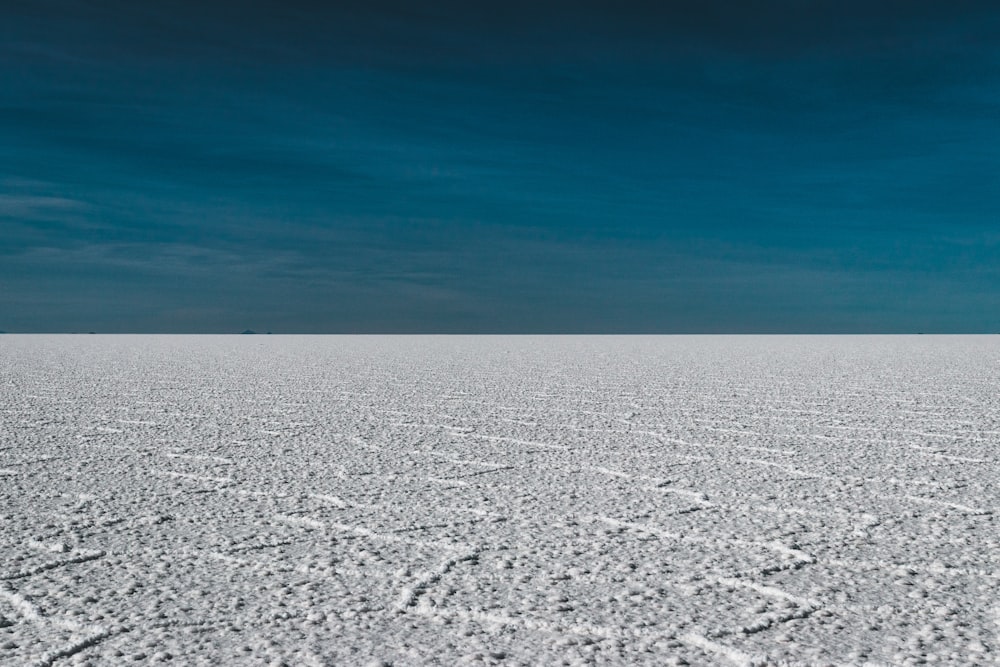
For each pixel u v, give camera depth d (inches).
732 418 352.8
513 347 1347.2
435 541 159.2
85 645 108.7
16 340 1819.6
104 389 485.4
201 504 191.2
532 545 156.4
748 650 106.7
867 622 116.6
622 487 211.5
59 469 234.7
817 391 475.8
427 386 512.7
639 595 128.2
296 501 194.4
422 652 106.4
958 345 1381.6
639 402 417.1
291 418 350.9
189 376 597.6
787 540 159.5
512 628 114.7
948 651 106.3
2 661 103.0
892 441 288.0
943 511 184.2
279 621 117.3
